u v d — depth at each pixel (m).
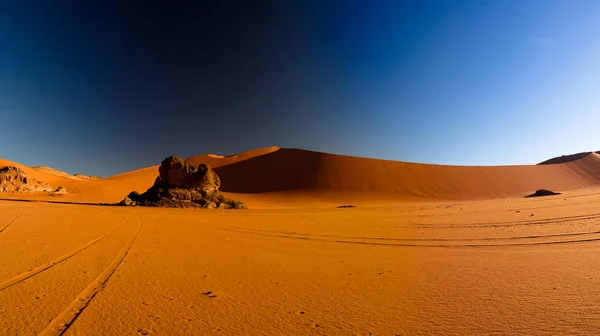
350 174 86.50
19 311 5.62
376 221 23.64
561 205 30.73
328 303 6.28
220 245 12.98
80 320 5.27
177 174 43.19
